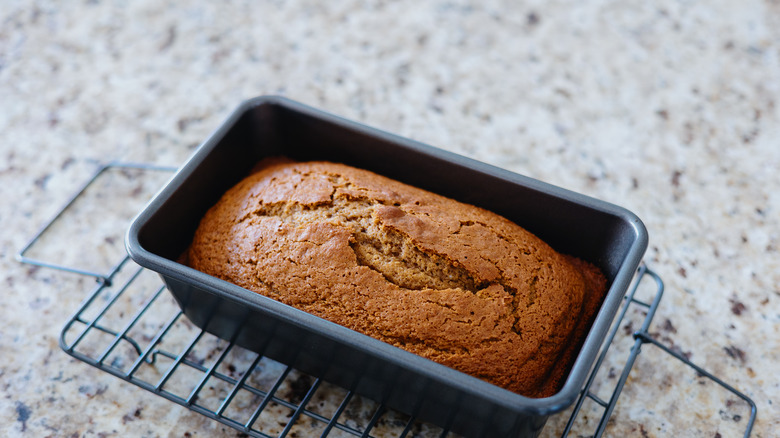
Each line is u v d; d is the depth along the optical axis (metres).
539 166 0.85
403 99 0.90
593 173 0.85
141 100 0.90
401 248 0.67
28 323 0.74
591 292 0.69
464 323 0.65
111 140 0.87
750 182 0.84
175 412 0.69
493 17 0.98
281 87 0.91
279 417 0.69
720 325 0.74
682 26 0.97
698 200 0.83
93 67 0.93
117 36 0.96
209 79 0.92
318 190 0.69
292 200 0.69
